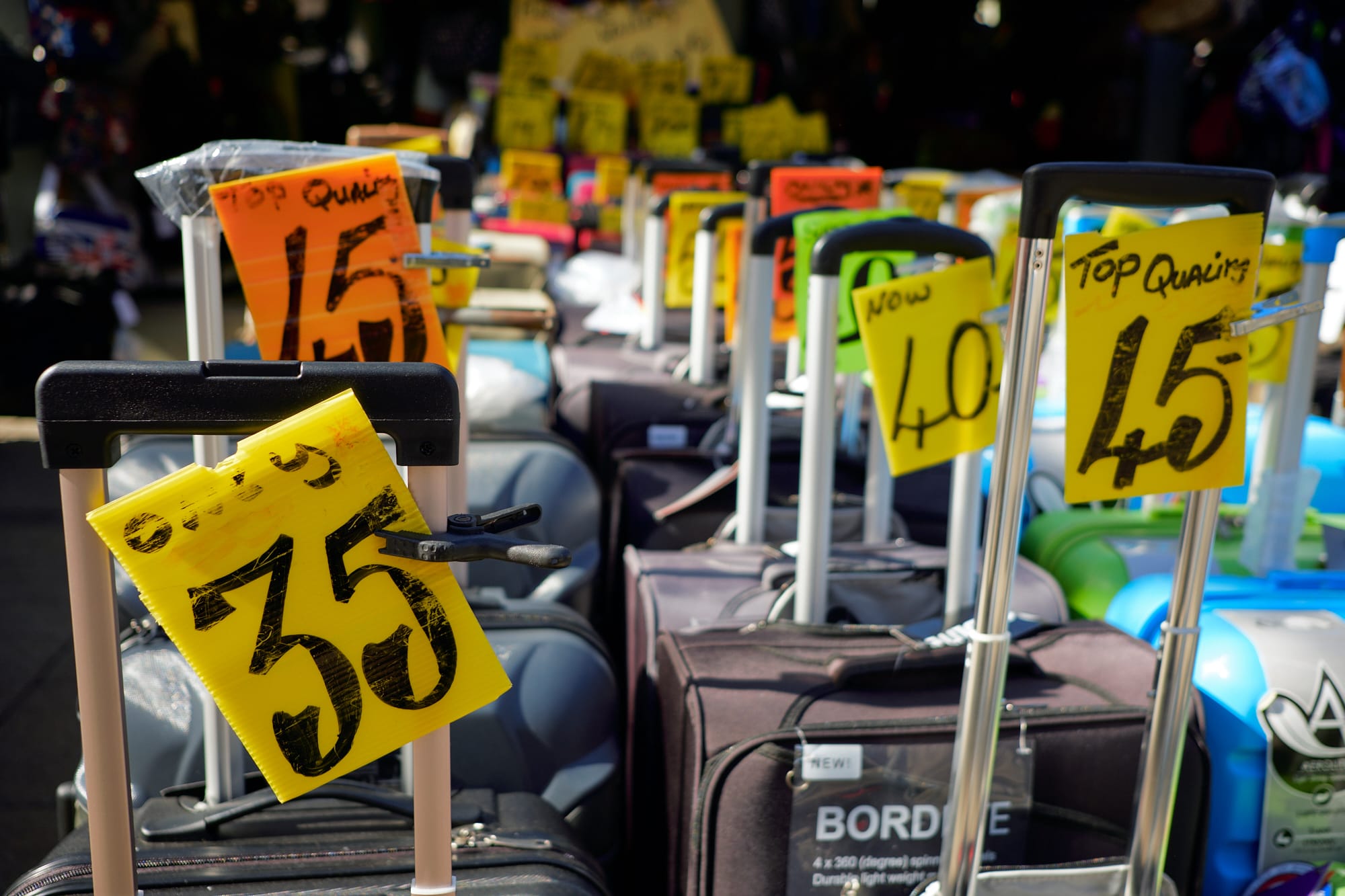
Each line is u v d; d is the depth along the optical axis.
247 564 0.73
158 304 6.23
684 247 2.75
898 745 1.21
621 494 2.09
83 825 1.25
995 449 1.03
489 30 6.85
